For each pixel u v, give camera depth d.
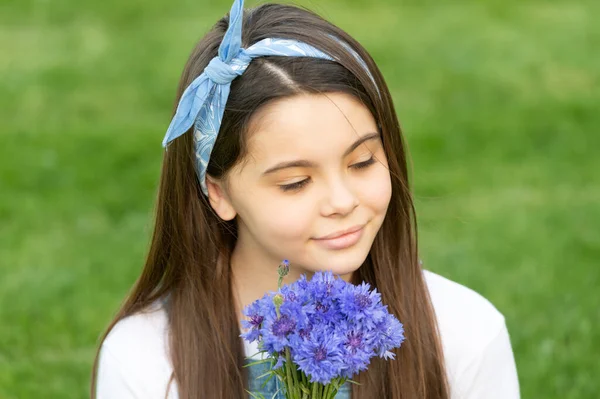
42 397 5.92
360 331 3.03
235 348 4.01
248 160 3.58
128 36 13.52
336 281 3.12
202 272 4.02
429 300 4.08
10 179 9.16
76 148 9.84
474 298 4.22
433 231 7.89
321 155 3.48
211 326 3.99
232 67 3.56
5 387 5.93
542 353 6.04
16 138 10.12
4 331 6.60
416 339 3.99
